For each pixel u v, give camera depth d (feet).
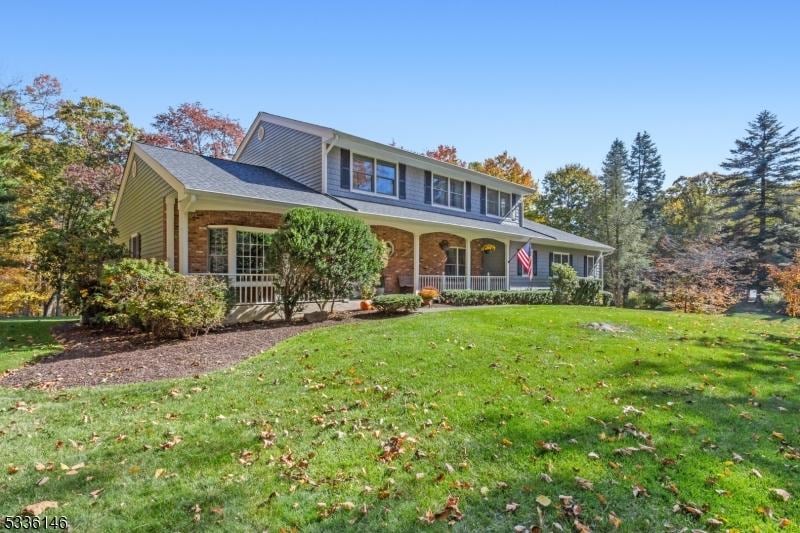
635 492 10.19
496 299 52.80
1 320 42.29
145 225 43.60
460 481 10.76
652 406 15.69
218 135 92.02
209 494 10.27
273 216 40.06
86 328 34.22
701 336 28.04
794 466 11.54
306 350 22.90
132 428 13.94
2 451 12.37
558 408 15.30
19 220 58.23
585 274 85.92
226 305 30.32
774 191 106.42
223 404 15.93
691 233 112.47
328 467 11.51
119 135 80.59
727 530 8.94
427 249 55.98
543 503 9.76
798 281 51.83
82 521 9.21
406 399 16.22
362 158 49.78
